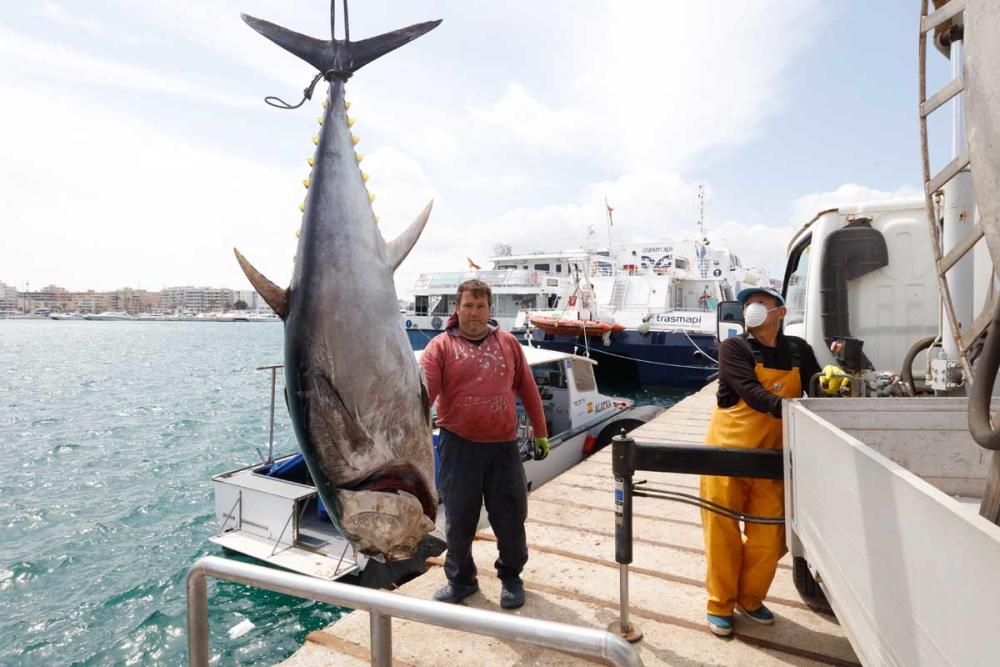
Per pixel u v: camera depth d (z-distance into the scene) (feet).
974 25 3.95
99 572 21.83
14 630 17.98
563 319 58.03
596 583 10.89
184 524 26.96
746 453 8.13
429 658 8.63
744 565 8.95
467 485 9.71
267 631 16.96
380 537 5.40
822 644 8.44
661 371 55.67
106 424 54.95
